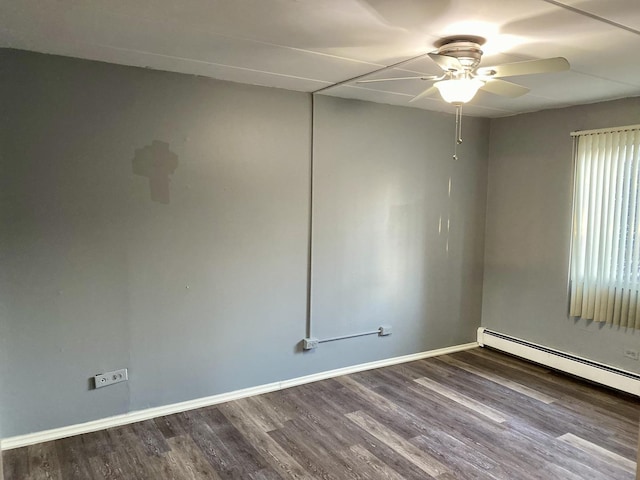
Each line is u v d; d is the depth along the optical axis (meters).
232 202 3.53
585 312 4.12
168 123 3.24
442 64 2.40
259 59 2.89
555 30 2.29
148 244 3.24
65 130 2.92
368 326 4.34
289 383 3.94
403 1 1.95
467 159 4.80
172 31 2.39
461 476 2.70
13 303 2.86
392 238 4.40
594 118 4.02
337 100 3.95
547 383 4.08
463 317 4.97
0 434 2.87
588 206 4.06
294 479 2.65
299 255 3.89
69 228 2.98
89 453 2.88
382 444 3.04
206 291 3.49
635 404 3.68
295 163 3.79
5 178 2.79
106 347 3.16
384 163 4.28
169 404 3.42
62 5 2.06
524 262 4.64
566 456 2.93
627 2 1.93
